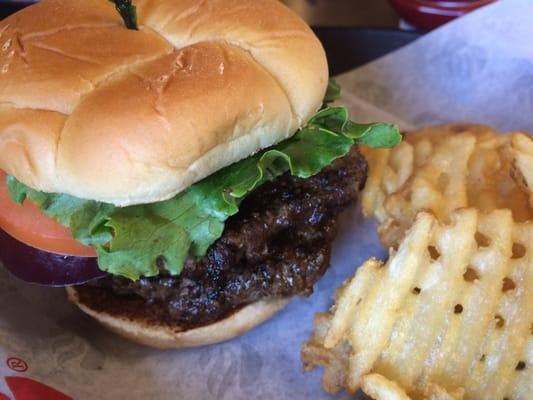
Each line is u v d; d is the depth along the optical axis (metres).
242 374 0.16
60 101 0.12
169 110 0.12
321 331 0.15
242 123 0.13
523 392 0.13
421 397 0.13
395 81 0.22
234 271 0.15
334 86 0.17
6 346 0.15
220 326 0.15
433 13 0.24
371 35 0.23
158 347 0.16
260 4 0.14
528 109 0.21
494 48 0.21
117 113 0.12
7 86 0.13
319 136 0.14
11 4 0.23
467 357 0.13
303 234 0.15
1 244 0.15
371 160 0.18
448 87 0.22
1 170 0.14
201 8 0.14
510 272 0.14
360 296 0.14
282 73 0.13
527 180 0.15
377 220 0.18
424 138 0.19
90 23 0.13
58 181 0.12
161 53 0.13
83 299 0.16
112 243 0.13
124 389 0.15
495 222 0.14
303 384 0.16
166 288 0.15
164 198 0.12
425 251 0.14
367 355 0.13
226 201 0.13
